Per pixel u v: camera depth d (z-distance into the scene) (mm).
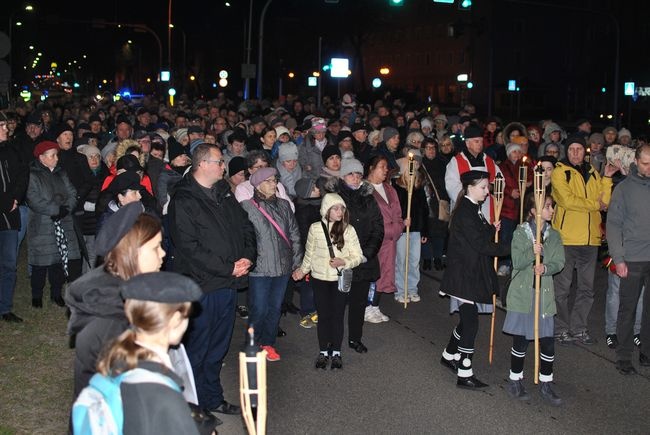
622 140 14961
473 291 7219
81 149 10742
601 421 6738
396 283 10688
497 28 72625
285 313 9906
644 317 8102
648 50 64000
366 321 9688
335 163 8945
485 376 7797
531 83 69688
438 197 11469
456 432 6449
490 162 10617
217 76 60594
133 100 47438
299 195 8961
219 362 6621
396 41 90188
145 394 2891
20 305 9750
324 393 7262
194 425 2926
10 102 27203
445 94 81938
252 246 6734
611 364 8242
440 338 9070
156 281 3039
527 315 7121
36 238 9500
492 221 10688
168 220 6352
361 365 8062
